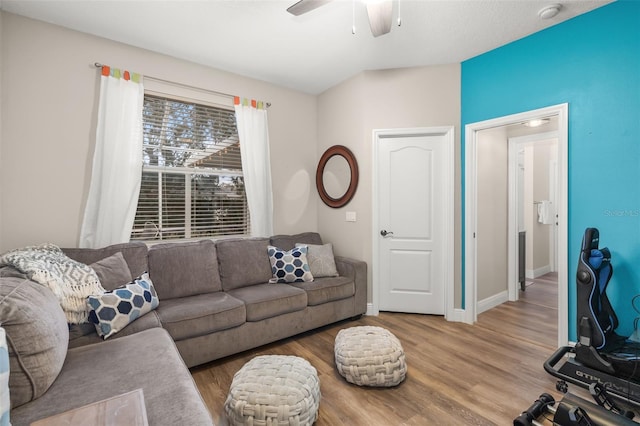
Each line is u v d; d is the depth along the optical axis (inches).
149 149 109.6
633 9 79.6
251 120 128.9
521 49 101.2
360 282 121.1
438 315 125.0
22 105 87.3
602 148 85.0
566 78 91.3
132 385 46.7
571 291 91.0
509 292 145.6
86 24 92.2
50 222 91.7
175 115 115.2
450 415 64.1
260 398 56.1
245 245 115.1
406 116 124.5
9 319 42.5
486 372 80.9
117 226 99.1
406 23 92.4
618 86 82.1
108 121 97.3
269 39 101.7
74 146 95.0
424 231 126.3
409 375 79.5
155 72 109.3
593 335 73.5
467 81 117.0
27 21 87.8
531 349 94.1
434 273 125.5
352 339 80.4
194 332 80.2
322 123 150.7
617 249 82.9
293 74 129.7
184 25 93.6
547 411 63.5
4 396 34.4
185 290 96.7
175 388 45.9
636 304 80.0
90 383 47.0
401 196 128.3
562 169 92.0
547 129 134.0
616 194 82.9
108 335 66.4
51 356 45.9
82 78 96.1
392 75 125.4
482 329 110.3
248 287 107.8
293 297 100.5
